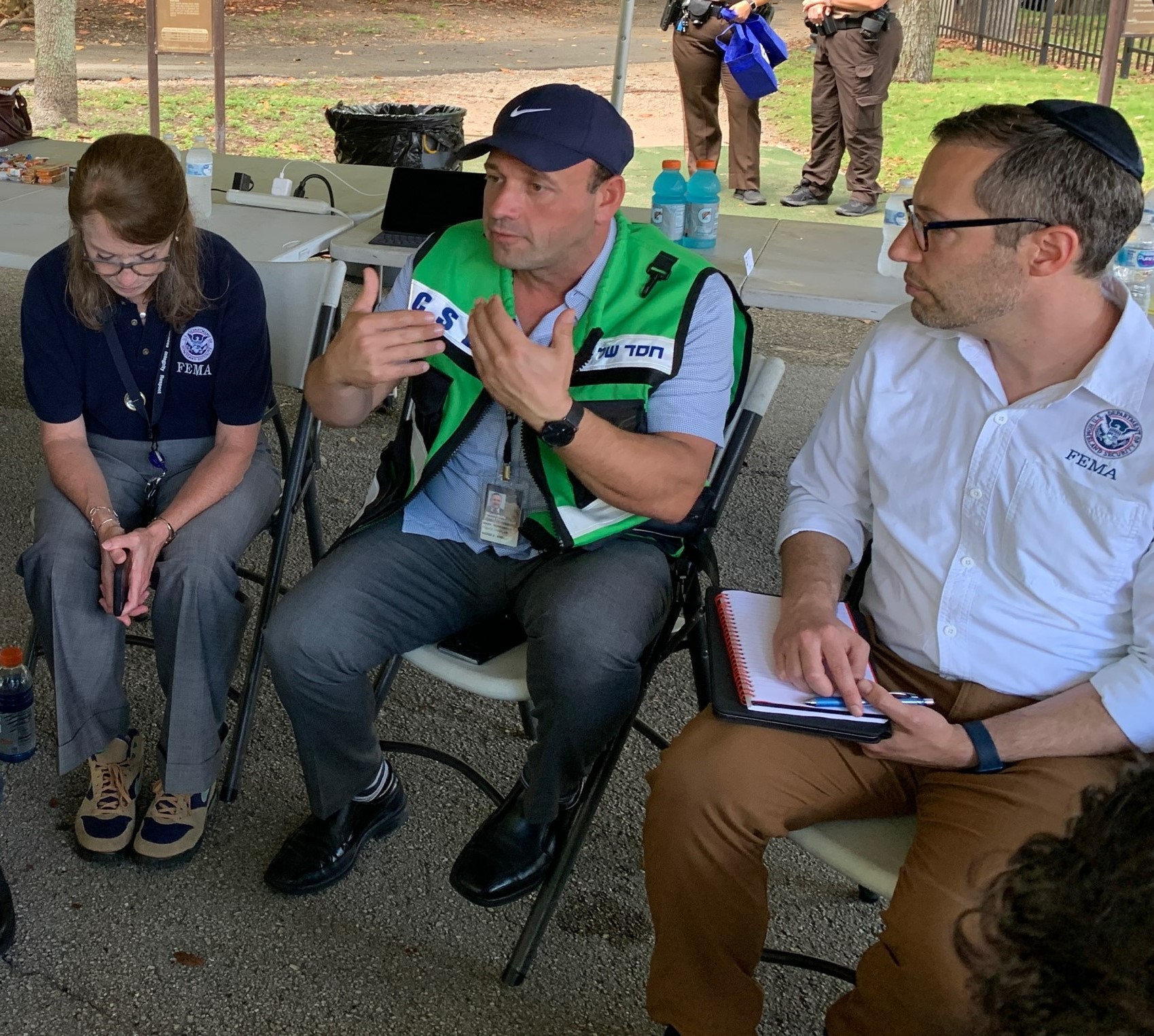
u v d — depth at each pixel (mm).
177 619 2191
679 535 2125
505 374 1775
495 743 2746
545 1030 2020
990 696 1772
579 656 1900
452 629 2146
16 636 2992
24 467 3867
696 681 2141
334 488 3869
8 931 2100
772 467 4152
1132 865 1332
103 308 2254
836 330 5625
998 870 1505
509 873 2100
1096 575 1683
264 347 2363
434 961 2143
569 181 1915
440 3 16625
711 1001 1766
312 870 2260
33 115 9312
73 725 2223
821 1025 2047
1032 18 13539
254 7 15539
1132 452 1634
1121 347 1637
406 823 2475
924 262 1684
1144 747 1620
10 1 14094
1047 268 1617
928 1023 1479
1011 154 1585
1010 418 1715
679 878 1704
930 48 11648
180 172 2172
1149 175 8438
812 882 2363
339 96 10711
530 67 12539
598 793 2039
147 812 2371
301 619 1994
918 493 1817
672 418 1994
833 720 1652
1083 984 1267
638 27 15555
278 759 2654
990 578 1755
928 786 1701
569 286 2070
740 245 3518
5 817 2426
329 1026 1998
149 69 7340
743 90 6812
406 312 1915
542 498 2076
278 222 3535
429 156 5301
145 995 2041
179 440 2420
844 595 2061
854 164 7137
